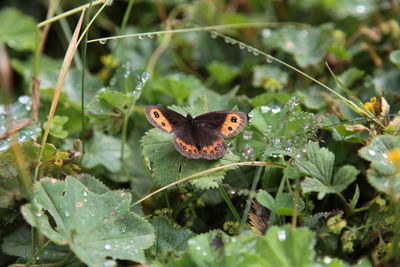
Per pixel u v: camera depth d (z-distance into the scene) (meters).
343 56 1.13
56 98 1.04
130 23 1.21
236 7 1.21
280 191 1.02
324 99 1.09
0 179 1.03
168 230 1.03
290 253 1.00
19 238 1.03
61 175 1.05
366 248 1.02
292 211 1.02
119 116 1.07
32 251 1.02
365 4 1.18
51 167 1.04
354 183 1.05
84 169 1.07
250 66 1.16
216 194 1.06
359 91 1.09
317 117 1.06
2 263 1.04
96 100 1.07
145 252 1.02
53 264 1.01
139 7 1.21
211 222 1.06
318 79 1.13
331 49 1.13
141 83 1.07
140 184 1.08
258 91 1.14
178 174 1.03
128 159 1.09
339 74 1.13
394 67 1.13
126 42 1.18
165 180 1.03
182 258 1.00
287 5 1.19
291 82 1.14
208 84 1.16
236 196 1.05
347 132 1.05
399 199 1.00
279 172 1.04
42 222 1.00
